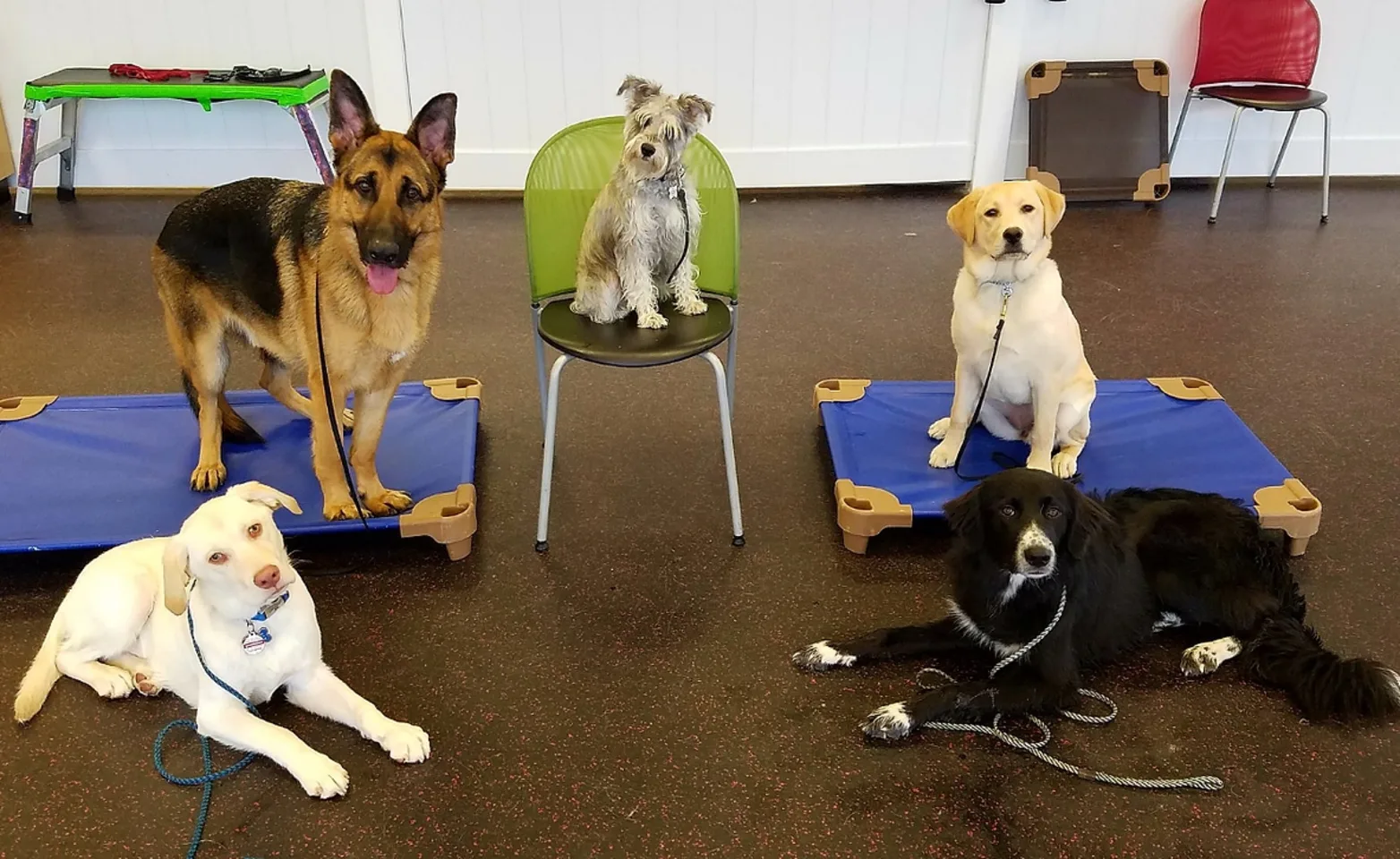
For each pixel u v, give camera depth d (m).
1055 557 2.05
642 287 2.70
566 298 2.93
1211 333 4.04
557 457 3.21
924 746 2.10
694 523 2.88
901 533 2.82
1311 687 2.15
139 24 5.36
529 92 5.50
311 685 2.12
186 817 1.94
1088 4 5.54
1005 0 5.35
